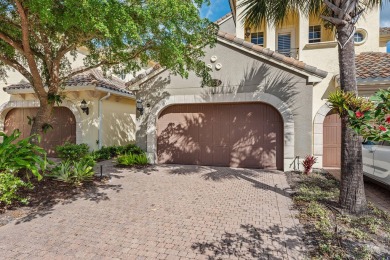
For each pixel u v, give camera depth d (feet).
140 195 23.89
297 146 34.24
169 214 19.07
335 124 38.22
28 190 23.21
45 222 17.52
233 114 38.27
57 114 48.01
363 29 43.75
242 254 13.47
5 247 14.12
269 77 35.22
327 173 33.04
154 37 24.04
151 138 40.52
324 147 38.65
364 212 18.38
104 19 17.20
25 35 22.99
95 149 44.86
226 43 36.58
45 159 24.04
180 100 39.09
